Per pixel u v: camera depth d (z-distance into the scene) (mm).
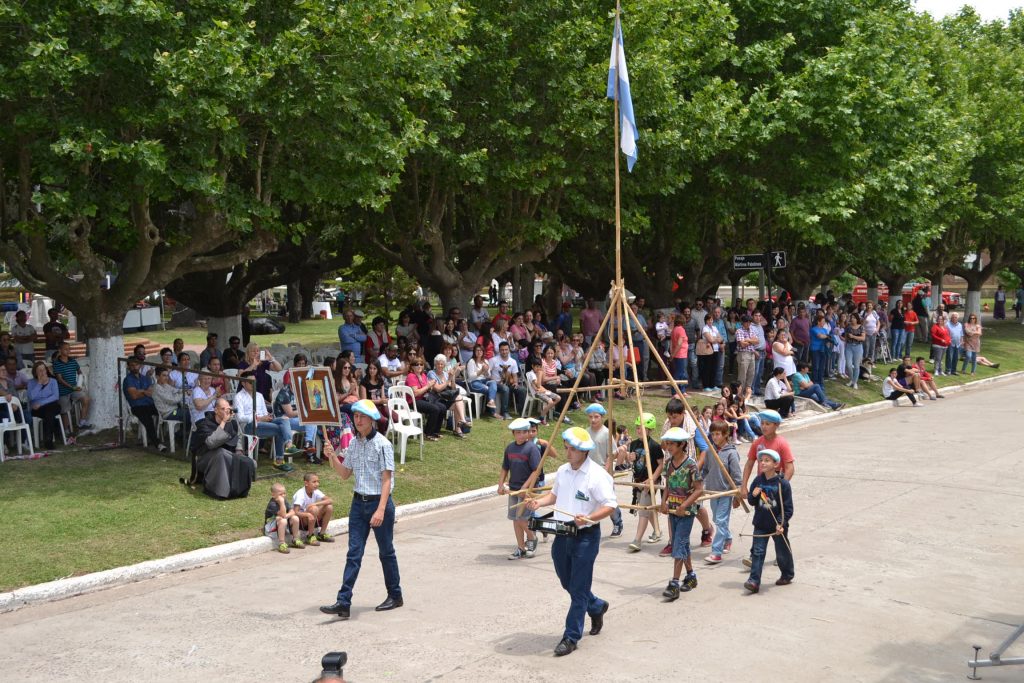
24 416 14734
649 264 29812
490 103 19438
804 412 24594
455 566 11117
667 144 21188
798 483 15906
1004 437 20562
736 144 24391
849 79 24484
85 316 16141
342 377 15938
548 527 8242
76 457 14555
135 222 15297
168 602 9750
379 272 37750
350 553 9242
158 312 41750
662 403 22703
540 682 7562
